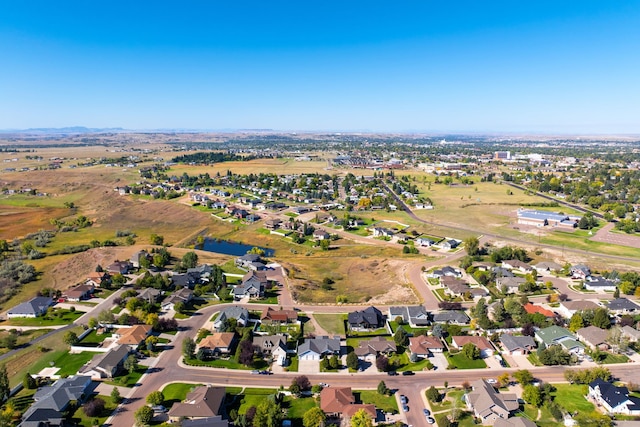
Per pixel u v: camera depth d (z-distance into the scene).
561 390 76.06
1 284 126.31
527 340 91.50
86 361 85.38
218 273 129.50
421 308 106.12
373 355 89.25
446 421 65.44
